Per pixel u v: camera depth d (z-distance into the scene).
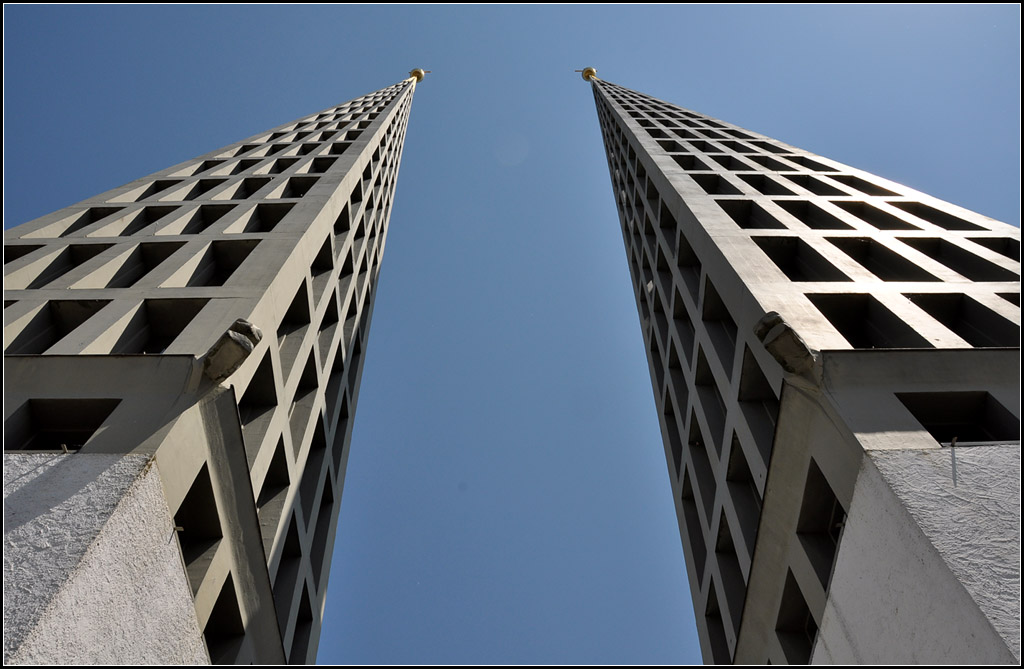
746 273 18.75
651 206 36.75
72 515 8.95
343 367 29.00
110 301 16.58
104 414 11.95
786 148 40.16
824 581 12.87
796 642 15.11
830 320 17.72
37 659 7.34
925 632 9.05
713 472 23.31
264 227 25.31
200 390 12.09
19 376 12.30
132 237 21.59
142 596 9.41
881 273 22.02
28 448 11.75
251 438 16.97
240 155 36.69
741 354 18.70
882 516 10.30
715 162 34.44
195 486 11.95
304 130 45.03
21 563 8.20
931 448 10.83
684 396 28.75
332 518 24.77
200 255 20.00
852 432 11.39
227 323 15.27
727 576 21.56
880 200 28.67
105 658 8.42
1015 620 7.98
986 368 13.02
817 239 22.16
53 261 19.95
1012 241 23.75
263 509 18.36
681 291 27.12
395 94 71.06
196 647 11.02
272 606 14.62
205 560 12.00
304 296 22.23
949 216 27.00
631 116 51.19
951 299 18.03
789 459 13.49
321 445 24.09
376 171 41.06
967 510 9.52
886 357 13.16
